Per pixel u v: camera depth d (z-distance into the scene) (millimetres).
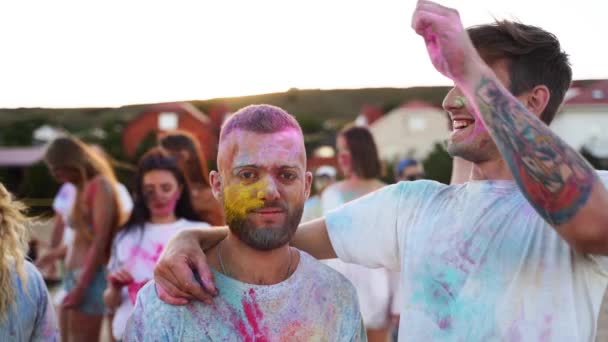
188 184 4555
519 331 1862
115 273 4406
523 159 1744
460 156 2055
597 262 1860
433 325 1970
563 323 1849
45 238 8438
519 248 1912
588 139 13586
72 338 5230
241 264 1988
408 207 2131
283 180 1974
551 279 1875
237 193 1956
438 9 1790
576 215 1728
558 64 2074
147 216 4480
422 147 19016
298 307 1982
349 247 2195
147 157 4504
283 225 1958
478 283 1926
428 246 2027
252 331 1930
